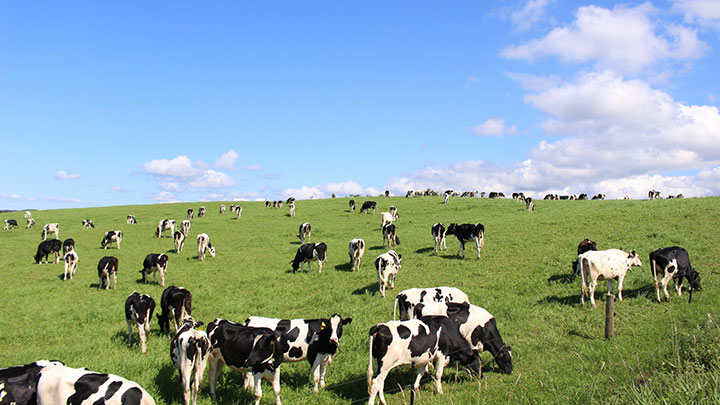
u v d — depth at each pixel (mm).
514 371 10234
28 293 21781
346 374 10742
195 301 19094
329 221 46219
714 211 29141
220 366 10039
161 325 15164
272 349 9016
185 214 57656
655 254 14328
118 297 20578
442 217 44531
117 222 52000
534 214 39344
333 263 26234
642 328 11828
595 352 10375
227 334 9414
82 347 13297
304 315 15984
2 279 25422
